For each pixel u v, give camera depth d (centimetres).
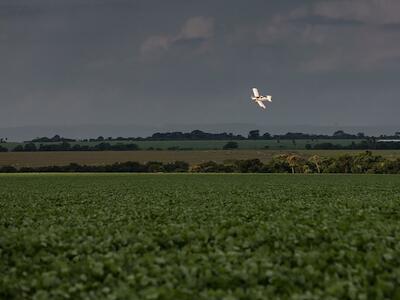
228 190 12394
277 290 2923
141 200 9525
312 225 5047
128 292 2808
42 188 14162
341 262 3509
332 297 2639
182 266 3316
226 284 3030
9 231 5188
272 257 3612
